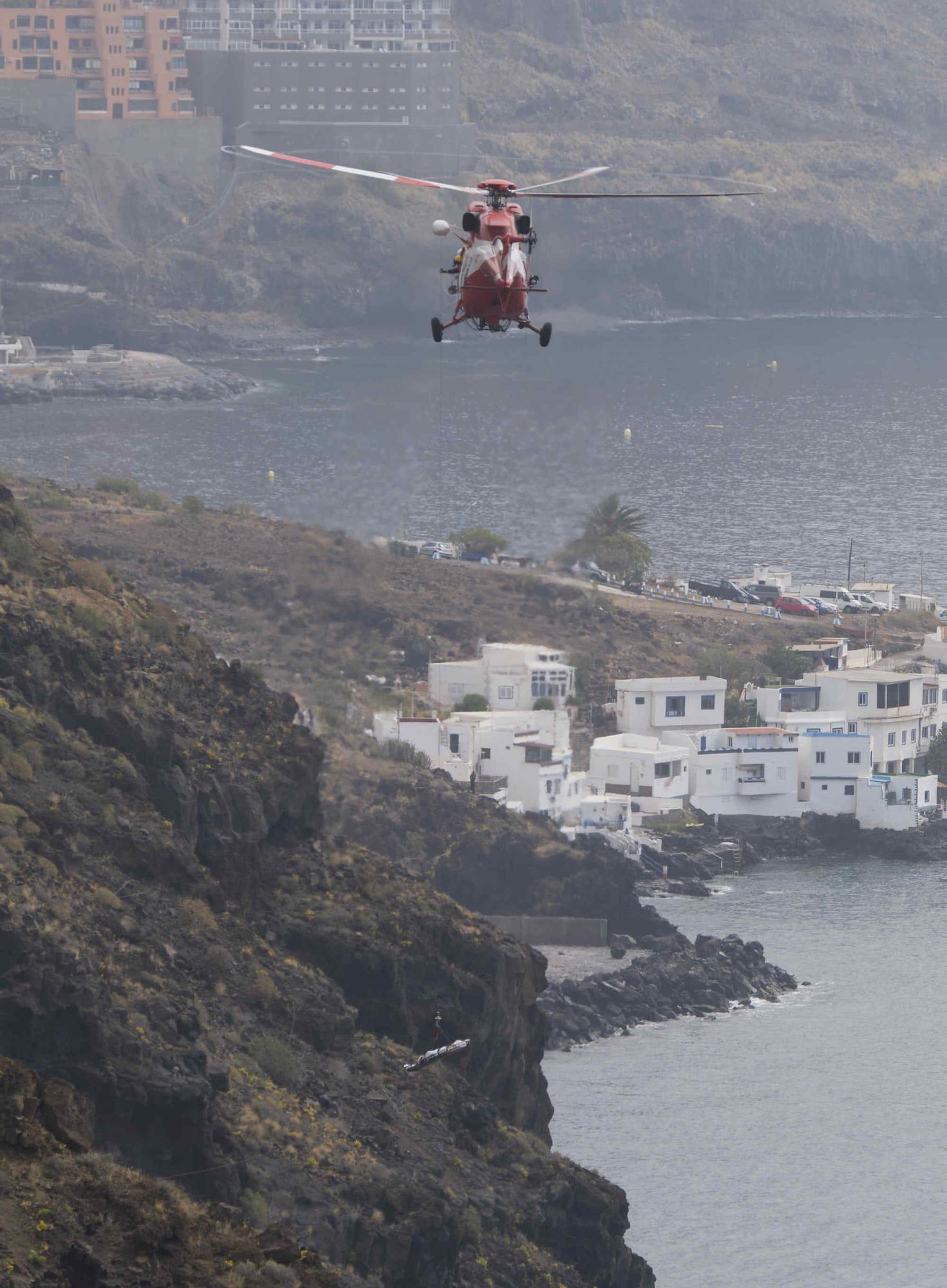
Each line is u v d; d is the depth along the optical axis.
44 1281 137.00
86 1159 153.00
